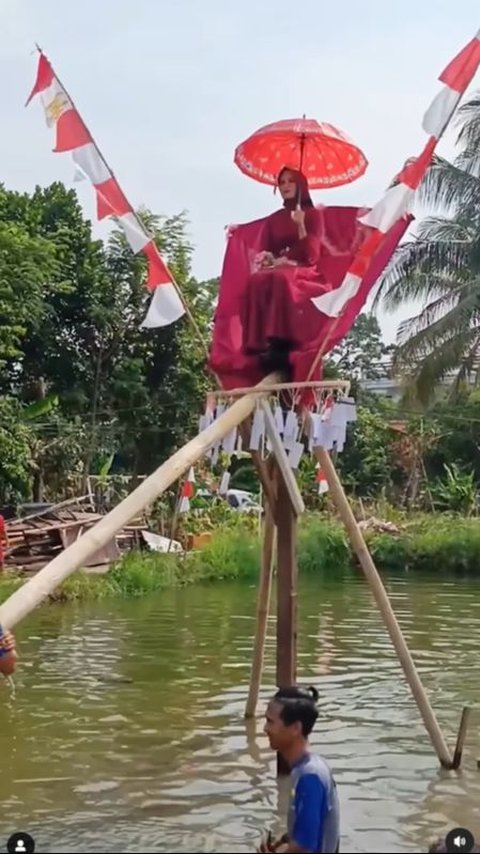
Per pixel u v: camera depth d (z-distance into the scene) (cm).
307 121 976
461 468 3756
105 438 3098
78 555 693
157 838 786
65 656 1522
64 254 3002
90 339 3144
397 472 3950
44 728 1112
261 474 927
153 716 1162
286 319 898
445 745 983
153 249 967
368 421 4006
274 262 927
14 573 2220
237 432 920
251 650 1573
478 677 1387
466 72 823
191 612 1989
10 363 3033
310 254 924
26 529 2455
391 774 960
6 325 2484
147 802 873
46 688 1306
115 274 3175
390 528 3122
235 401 905
